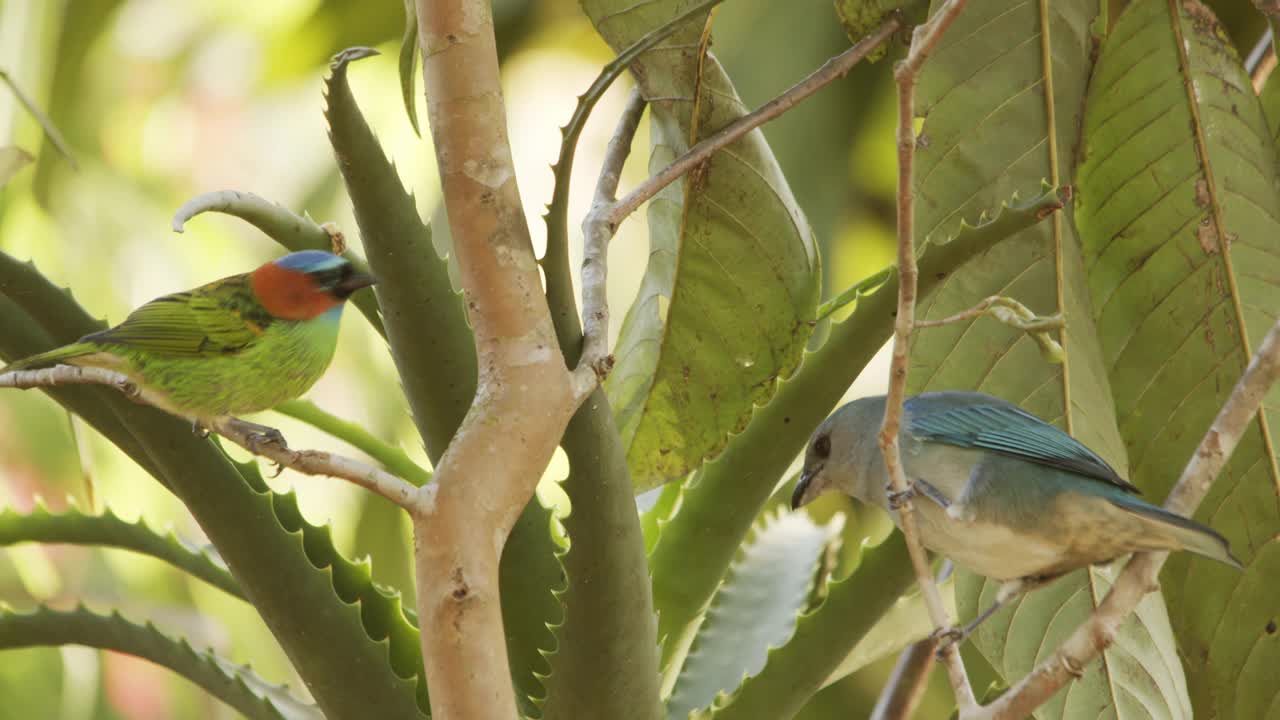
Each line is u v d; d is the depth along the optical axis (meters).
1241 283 8.56
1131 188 8.74
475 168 5.41
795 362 8.41
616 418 8.57
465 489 5.10
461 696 4.88
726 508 7.41
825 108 16.03
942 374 8.03
